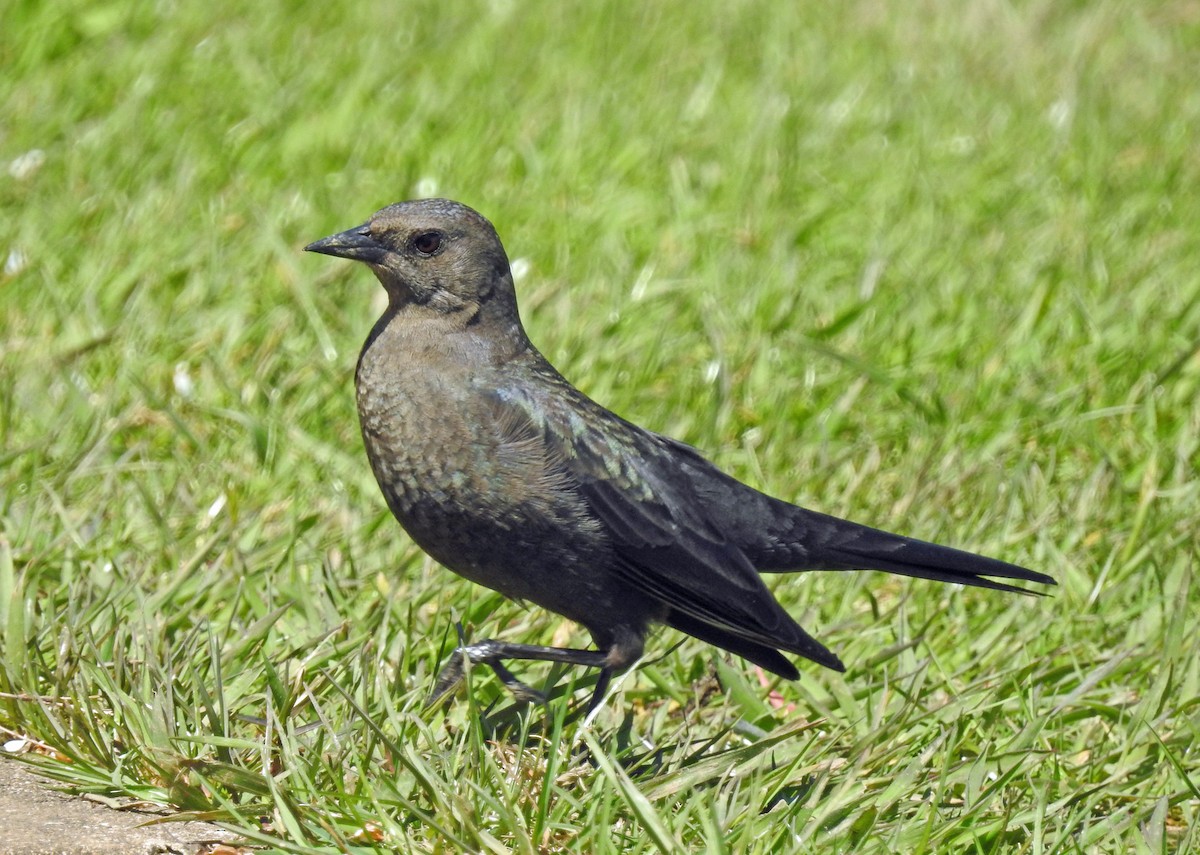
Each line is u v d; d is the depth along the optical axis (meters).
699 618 7.98
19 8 17.20
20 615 7.59
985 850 7.09
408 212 8.04
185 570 8.61
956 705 8.05
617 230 14.27
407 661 8.08
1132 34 21.30
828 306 13.47
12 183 14.10
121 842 6.32
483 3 19.98
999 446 11.36
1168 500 10.76
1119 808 7.54
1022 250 14.66
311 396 11.17
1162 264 14.41
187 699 7.42
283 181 14.79
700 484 8.23
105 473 9.97
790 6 21.12
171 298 12.38
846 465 11.01
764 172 15.69
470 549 7.92
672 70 18.61
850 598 9.49
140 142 14.88
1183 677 8.49
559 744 7.06
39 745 7.07
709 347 12.52
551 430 7.83
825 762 7.45
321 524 9.68
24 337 11.64
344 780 6.93
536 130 16.28
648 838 6.70
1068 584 9.70
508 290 8.21
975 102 18.55
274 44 17.81
